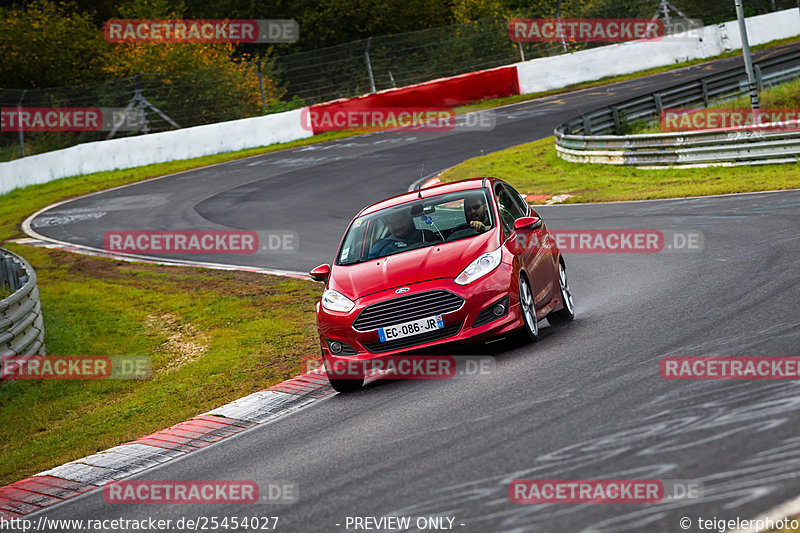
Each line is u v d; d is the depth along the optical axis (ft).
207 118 485.56
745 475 48.19
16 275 176.55
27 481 86.12
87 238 265.95
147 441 92.17
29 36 540.52
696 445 54.13
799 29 549.54
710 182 228.22
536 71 496.23
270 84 495.41
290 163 374.63
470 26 527.40
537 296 99.76
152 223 277.64
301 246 216.95
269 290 173.88
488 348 100.12
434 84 476.95
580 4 541.75
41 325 152.15
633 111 335.47
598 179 263.49
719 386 65.31
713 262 129.39
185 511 64.18
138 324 164.45
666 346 81.82
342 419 81.87
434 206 105.50
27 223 306.55
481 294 90.68
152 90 481.05
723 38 527.81
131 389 124.98
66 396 125.90
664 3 536.01
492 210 101.55
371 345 92.32
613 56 509.35
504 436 63.52
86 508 72.33
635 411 63.10
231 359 126.21
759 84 365.20
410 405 80.12
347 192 291.79
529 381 78.64
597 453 56.03
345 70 503.20
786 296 94.22
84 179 394.93
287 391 101.76
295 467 68.85
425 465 60.85
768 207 173.17
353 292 94.48
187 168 397.60
